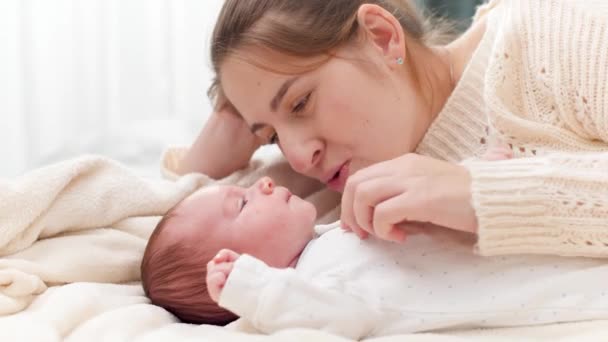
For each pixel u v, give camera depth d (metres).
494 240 0.81
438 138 1.07
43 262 0.96
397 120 1.02
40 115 1.95
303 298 0.82
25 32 1.90
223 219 1.00
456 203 0.81
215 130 1.35
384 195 0.83
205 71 2.10
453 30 1.55
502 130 0.98
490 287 0.83
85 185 1.07
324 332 0.77
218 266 0.85
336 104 0.99
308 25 0.99
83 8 1.98
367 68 1.01
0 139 1.90
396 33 1.04
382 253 0.90
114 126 2.06
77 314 0.86
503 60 1.00
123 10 2.04
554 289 0.81
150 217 1.13
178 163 1.45
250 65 1.00
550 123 0.97
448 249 0.88
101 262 1.00
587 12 0.98
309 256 0.96
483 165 0.83
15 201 0.97
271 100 1.01
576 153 0.93
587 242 0.82
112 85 2.06
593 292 0.80
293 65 0.98
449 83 1.13
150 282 0.98
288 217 1.00
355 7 1.04
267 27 0.99
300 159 1.00
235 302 0.83
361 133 1.00
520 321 0.81
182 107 2.12
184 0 2.08
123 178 1.11
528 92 1.00
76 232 1.05
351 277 0.89
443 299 0.84
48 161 1.97
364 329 0.83
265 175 1.29
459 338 0.76
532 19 1.01
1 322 0.81
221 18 1.05
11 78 1.89
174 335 0.79
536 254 0.85
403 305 0.84
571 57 0.96
